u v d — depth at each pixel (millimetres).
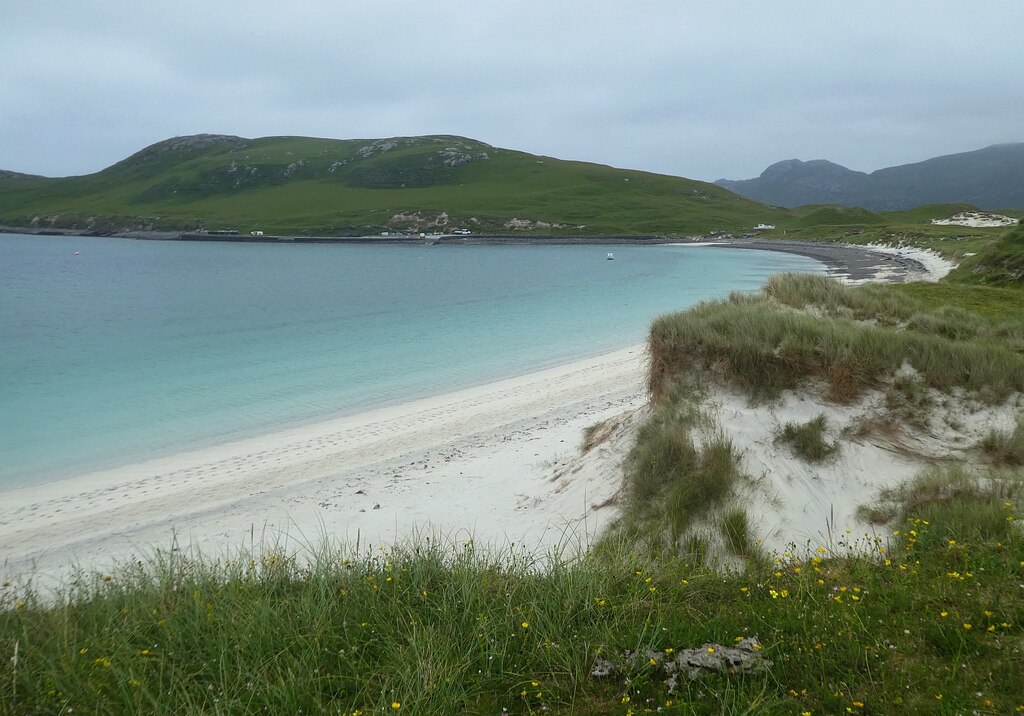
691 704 4023
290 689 4250
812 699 4027
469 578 5789
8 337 33500
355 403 19625
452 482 11977
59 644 4898
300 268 83000
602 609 5262
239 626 5035
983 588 5086
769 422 9477
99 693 4328
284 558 7000
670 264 81438
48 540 10656
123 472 14062
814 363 10148
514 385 20953
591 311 39438
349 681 4453
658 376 11648
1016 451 8812
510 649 4797
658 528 7848
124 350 29562
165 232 160500
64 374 24734
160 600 5676
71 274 75438
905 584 5359
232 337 32688
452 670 4465
